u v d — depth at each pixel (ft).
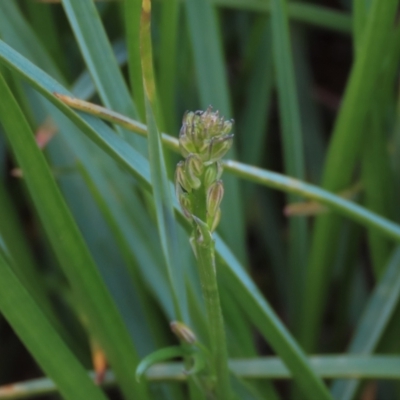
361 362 1.69
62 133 1.73
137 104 1.60
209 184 1.27
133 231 1.77
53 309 2.14
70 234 1.51
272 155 2.94
